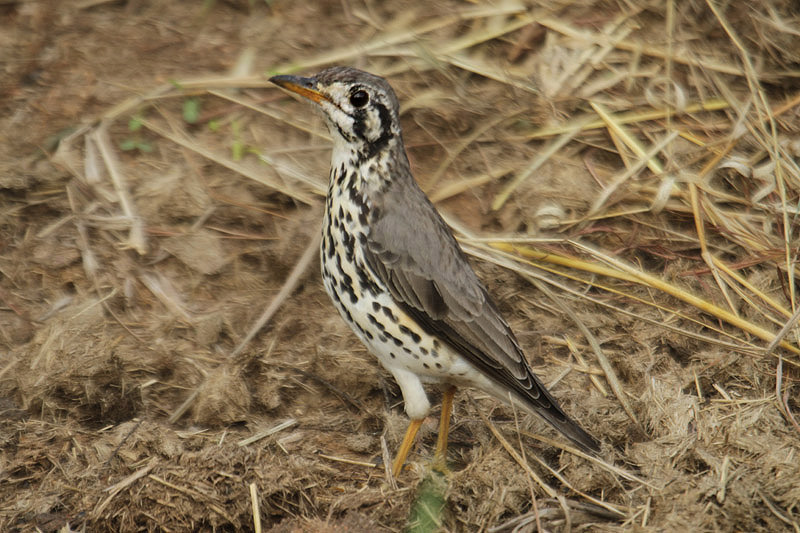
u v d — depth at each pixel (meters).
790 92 14.29
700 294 12.19
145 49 15.37
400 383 9.83
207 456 9.47
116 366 10.94
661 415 10.25
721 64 14.52
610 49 14.80
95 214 13.02
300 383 11.16
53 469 9.76
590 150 13.83
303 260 12.36
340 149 9.60
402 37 15.11
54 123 14.13
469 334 9.55
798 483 8.94
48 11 15.88
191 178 13.47
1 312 11.93
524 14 15.34
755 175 12.88
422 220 9.64
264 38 15.48
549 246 12.78
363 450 10.25
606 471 9.47
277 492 9.33
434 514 9.02
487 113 14.12
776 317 11.72
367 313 9.60
